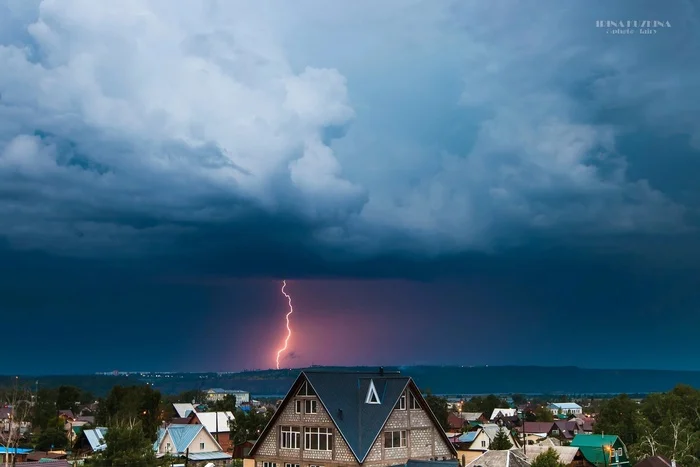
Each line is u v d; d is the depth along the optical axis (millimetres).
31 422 189625
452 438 166625
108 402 183875
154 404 186250
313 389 82062
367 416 80938
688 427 132000
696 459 121938
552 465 83625
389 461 79625
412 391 84312
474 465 81312
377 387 83125
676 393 163000
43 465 89688
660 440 129250
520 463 81375
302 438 82312
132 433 85188
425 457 83500
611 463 122875
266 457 85750
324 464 79875
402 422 82188
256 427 162875
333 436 79562
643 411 161500
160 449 133000
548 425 196375
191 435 133750
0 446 127000
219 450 136375
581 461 117812
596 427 173500
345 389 83500
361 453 77188
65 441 162750
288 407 84688
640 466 94250
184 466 105750
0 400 162500
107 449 84000
